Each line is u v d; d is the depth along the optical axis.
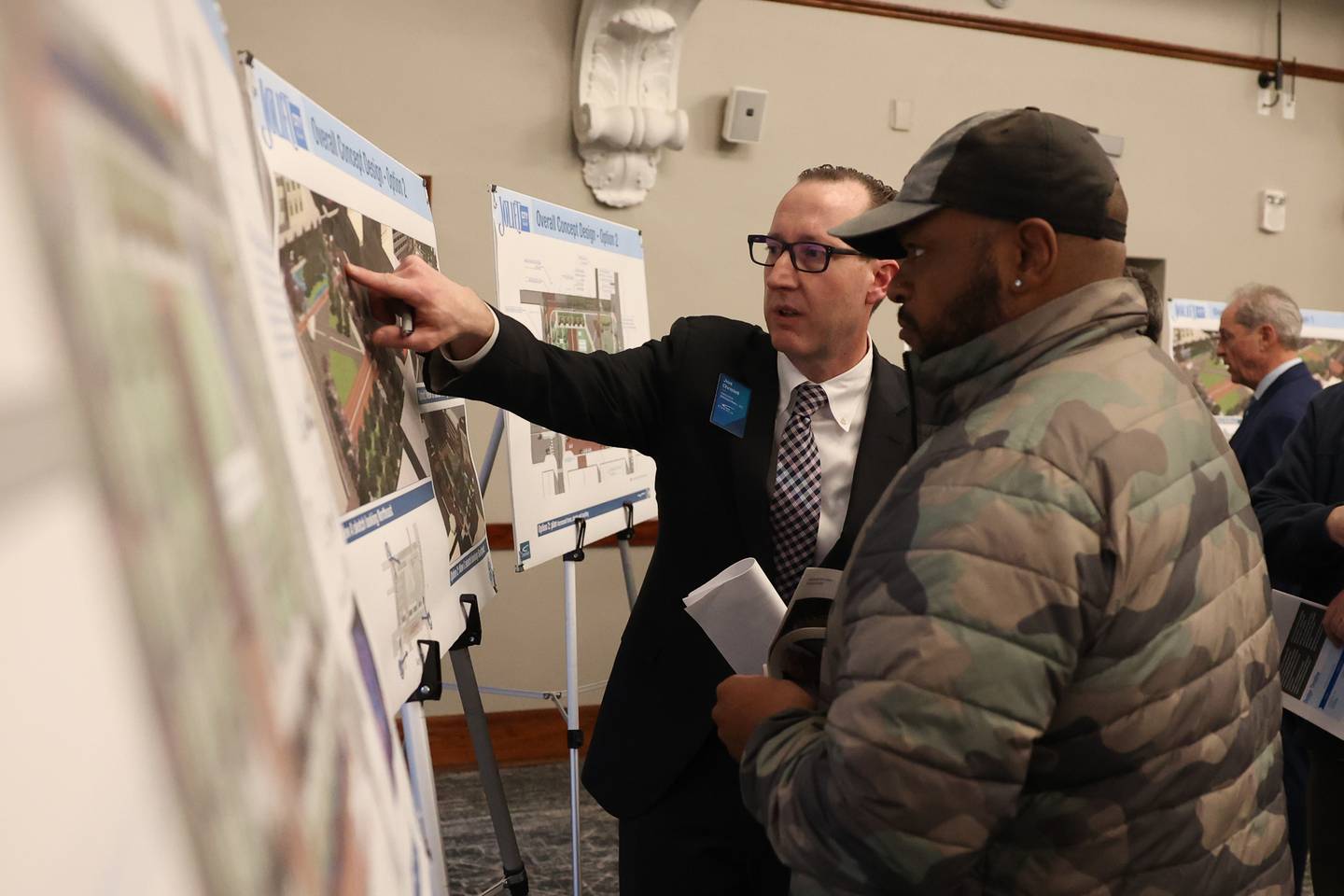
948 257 0.91
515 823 3.52
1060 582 0.77
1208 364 4.64
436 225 3.95
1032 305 0.90
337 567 0.61
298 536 0.44
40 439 0.17
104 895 0.16
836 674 0.88
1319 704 1.65
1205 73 5.00
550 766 4.08
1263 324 3.21
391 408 1.40
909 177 0.95
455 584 1.57
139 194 0.26
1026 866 0.84
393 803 0.54
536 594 4.13
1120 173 4.91
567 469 2.52
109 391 0.20
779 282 1.69
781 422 1.76
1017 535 0.77
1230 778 0.85
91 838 0.17
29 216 0.18
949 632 0.76
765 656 1.33
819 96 4.41
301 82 3.79
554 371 1.63
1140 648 0.80
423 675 1.33
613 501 2.77
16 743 0.15
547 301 2.45
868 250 1.04
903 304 0.96
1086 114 4.82
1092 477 0.80
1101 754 0.81
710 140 4.29
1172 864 0.83
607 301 2.78
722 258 4.32
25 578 0.16
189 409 0.27
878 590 0.81
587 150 4.06
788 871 1.63
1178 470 0.84
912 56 4.52
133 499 0.21
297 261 1.12
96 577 0.18
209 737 0.23
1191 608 0.82
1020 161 0.88
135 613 0.20
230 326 0.38
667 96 4.10
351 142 1.43
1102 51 4.82
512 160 4.02
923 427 0.98
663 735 1.67
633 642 1.76
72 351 0.19
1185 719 0.82
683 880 1.65
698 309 4.30
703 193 4.29
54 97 0.20
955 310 0.92
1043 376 0.86
